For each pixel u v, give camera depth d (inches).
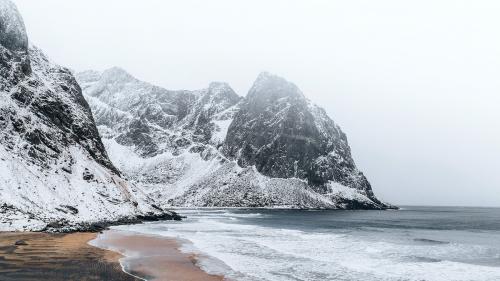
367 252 1524.4
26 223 1804.9
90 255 1213.7
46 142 2662.4
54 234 1734.7
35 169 2364.7
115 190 3002.0
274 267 1173.7
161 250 1454.2
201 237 1972.2
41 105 2886.3
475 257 1467.8
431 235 2508.6
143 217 3043.8
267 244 1736.0
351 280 1017.5
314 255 1422.2
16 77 2778.1
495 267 1215.6
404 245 1813.5
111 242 1601.9
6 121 2443.4
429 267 1198.9
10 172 2133.4
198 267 1141.1
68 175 2623.0
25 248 1289.4
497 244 1935.3
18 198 2005.4
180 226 2701.8
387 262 1291.8
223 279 997.8
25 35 3004.4
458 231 2903.5
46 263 1038.4
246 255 1398.9
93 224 2204.7
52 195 2278.5
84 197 2564.0
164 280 954.1
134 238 1784.0
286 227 2955.2
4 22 2849.4
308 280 1011.3
